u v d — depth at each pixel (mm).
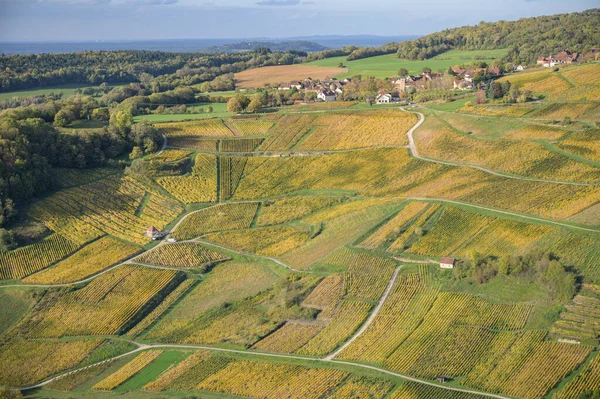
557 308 119375
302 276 146375
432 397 100500
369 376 108000
